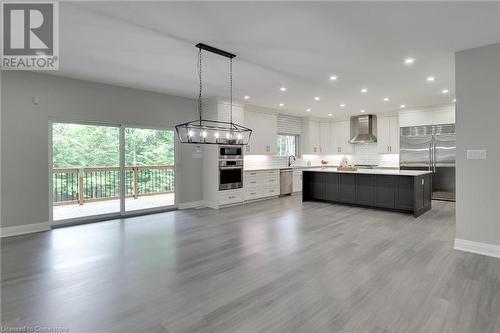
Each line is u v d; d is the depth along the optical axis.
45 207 4.47
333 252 3.35
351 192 6.32
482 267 2.88
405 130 7.51
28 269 2.90
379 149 8.30
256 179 7.20
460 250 3.39
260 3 2.32
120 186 5.43
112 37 3.04
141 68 4.15
